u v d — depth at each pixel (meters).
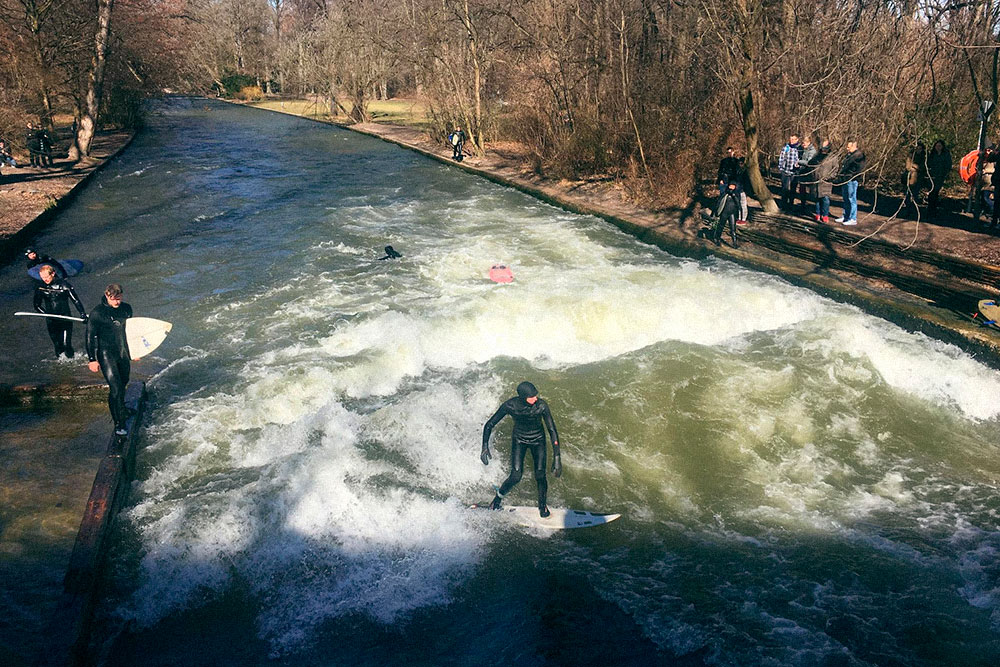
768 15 20.45
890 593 6.79
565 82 26.81
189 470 8.40
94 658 5.94
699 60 22.58
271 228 19.70
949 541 7.51
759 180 17.61
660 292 13.02
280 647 6.15
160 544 7.19
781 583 6.92
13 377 10.45
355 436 9.05
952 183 17.89
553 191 24.00
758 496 8.23
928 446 9.25
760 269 14.98
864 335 11.46
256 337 12.04
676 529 7.69
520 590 6.85
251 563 7.08
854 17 17.47
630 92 24.28
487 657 6.07
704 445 9.11
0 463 8.40
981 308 11.32
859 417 9.79
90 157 32.41
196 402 9.77
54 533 7.20
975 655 6.08
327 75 53.28
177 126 52.03
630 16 25.44
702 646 6.18
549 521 7.72
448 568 7.11
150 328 9.64
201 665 5.95
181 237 18.83
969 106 17.52
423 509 7.86
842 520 7.85
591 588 6.87
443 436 9.17
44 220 20.31
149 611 6.47
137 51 41.94
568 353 11.67
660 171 21.55
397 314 11.98
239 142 41.69
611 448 9.07
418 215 21.31
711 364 10.90
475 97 33.31
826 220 16.03
